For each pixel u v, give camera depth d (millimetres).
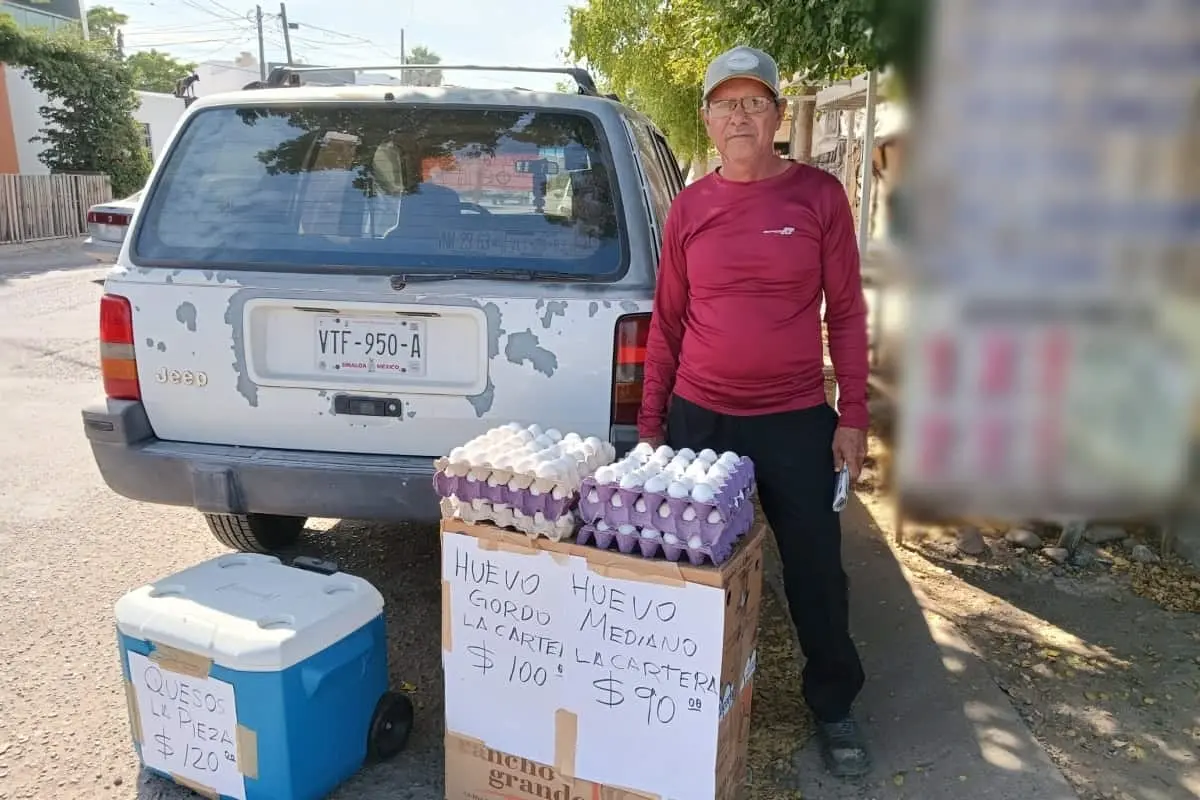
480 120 3121
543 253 2973
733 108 2451
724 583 2156
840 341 2656
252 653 2312
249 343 2949
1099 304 3477
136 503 4762
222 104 3219
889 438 4129
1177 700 3047
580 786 2387
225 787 2463
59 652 3307
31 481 5047
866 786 2666
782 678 3234
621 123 3115
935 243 3572
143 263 3033
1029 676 3189
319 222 3062
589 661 2316
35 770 2668
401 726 2777
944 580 3887
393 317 2920
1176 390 3527
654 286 2914
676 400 2746
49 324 9602
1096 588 3816
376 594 2656
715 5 4816
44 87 23844
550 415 2910
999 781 2668
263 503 2979
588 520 2289
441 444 2971
